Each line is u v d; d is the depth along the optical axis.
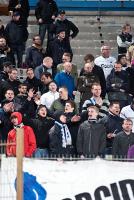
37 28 61.06
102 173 32.19
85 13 64.31
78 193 32.12
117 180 32.22
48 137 38.28
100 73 45.31
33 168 32.03
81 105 44.53
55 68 49.97
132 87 46.50
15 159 31.80
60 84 45.72
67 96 41.97
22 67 50.50
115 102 39.47
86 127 37.72
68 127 38.31
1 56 48.94
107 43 60.12
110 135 38.66
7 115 39.19
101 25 62.56
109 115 39.38
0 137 38.81
